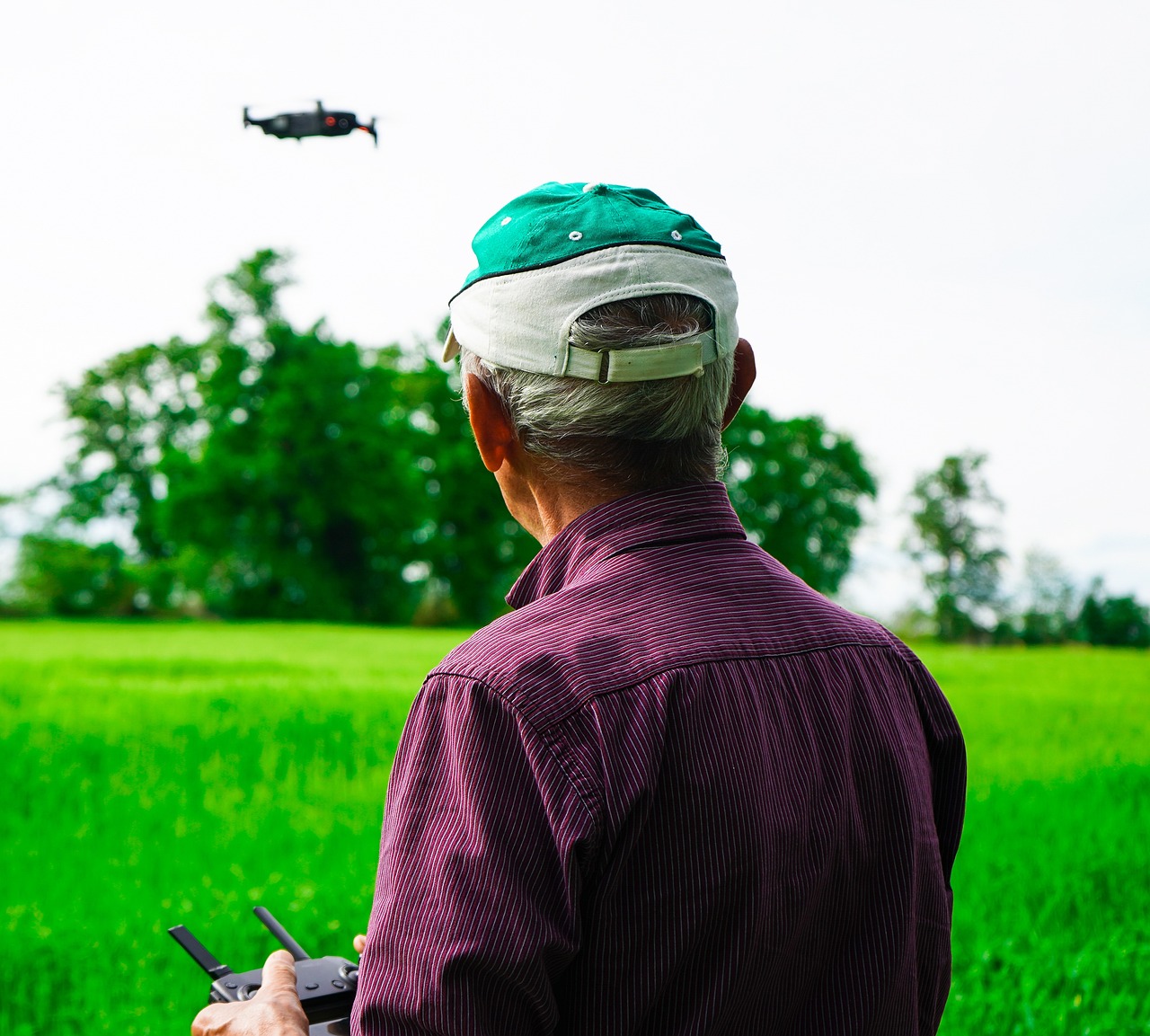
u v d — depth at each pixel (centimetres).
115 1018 347
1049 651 2600
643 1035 97
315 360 5675
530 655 99
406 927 94
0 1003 356
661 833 96
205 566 5681
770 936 100
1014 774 770
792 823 103
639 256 108
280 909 438
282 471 5525
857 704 114
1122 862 513
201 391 5734
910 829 113
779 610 114
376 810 637
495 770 96
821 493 6938
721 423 117
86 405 6625
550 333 107
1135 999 354
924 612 7331
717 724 101
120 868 509
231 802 654
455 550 5788
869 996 108
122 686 1248
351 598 5953
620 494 113
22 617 6066
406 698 1153
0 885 484
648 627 105
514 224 112
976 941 411
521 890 92
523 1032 92
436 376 5984
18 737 853
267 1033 110
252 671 1568
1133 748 913
